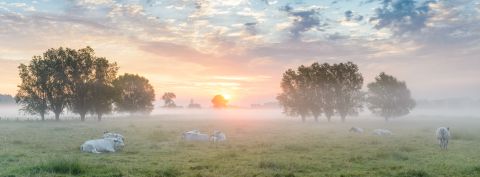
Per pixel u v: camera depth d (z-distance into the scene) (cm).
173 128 4938
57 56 7644
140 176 1494
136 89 11881
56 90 7581
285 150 2464
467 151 2417
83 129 4497
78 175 1483
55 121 7300
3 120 7338
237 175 1541
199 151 2362
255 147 2639
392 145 2770
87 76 7831
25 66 7506
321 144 2856
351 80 8075
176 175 1553
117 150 2364
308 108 8106
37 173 1459
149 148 2502
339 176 1552
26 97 7488
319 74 8038
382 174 1598
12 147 2438
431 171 1650
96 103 7800
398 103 8131
